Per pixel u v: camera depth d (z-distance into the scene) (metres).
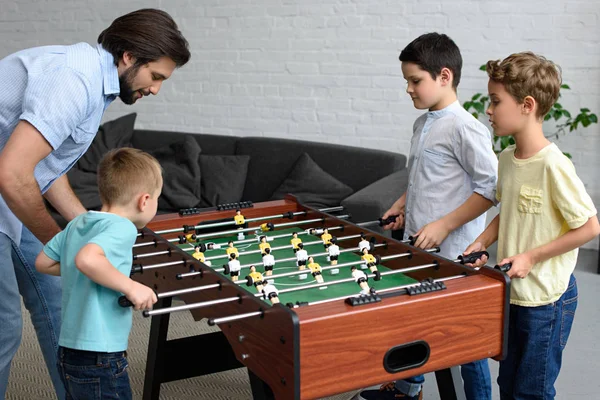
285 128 4.83
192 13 4.93
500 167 2.12
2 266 2.06
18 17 5.43
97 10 5.16
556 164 1.93
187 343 2.40
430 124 2.41
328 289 1.96
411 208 2.46
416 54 2.32
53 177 2.12
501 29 4.22
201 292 1.89
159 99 5.17
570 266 2.00
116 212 1.82
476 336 1.74
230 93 4.94
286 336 1.52
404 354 1.77
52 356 2.35
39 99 1.81
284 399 1.58
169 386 2.74
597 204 4.25
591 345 3.02
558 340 2.03
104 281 1.63
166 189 4.09
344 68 4.59
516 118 1.98
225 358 2.48
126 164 1.80
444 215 2.37
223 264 2.20
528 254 1.92
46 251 1.84
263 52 4.79
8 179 1.78
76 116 1.87
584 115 3.99
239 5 4.79
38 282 2.29
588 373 2.77
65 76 1.84
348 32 4.54
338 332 1.55
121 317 1.79
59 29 5.30
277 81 4.79
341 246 2.41
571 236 1.91
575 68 4.13
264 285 1.87
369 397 2.55
